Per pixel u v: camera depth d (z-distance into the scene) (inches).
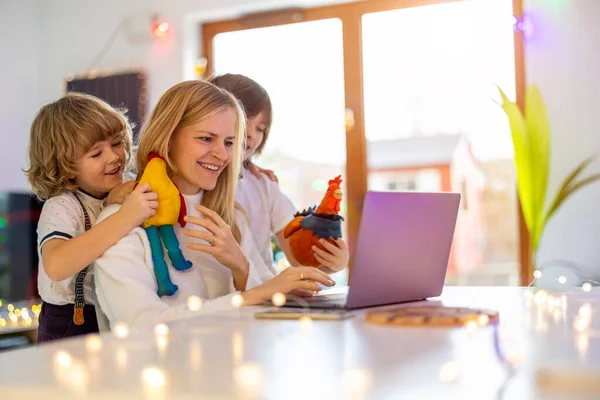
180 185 64.6
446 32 141.0
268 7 151.3
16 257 143.7
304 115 149.6
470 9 138.9
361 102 146.0
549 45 131.0
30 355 32.0
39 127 66.1
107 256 54.1
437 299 55.0
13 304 140.5
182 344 33.9
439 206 52.6
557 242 128.5
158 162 59.9
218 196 66.4
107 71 165.6
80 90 166.2
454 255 154.0
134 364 29.3
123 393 24.6
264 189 84.0
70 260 54.9
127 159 69.9
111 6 165.9
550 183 129.6
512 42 135.9
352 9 146.0
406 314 40.2
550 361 27.8
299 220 67.5
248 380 25.5
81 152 64.1
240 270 60.2
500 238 149.7
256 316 43.1
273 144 150.6
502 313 43.7
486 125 140.7
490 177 147.9
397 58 144.7
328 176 148.1
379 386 24.3
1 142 163.5
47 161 65.1
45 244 60.4
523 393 23.2
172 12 159.9
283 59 151.6
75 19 169.5
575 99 129.0
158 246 57.1
